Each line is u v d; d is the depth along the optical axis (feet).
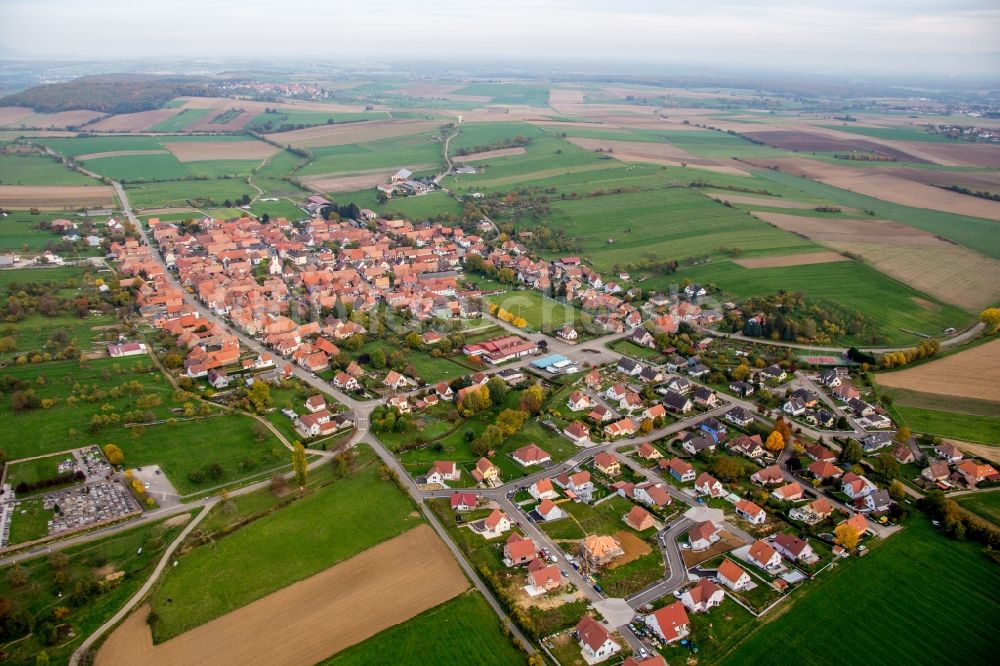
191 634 363.15
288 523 458.09
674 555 444.14
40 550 427.74
